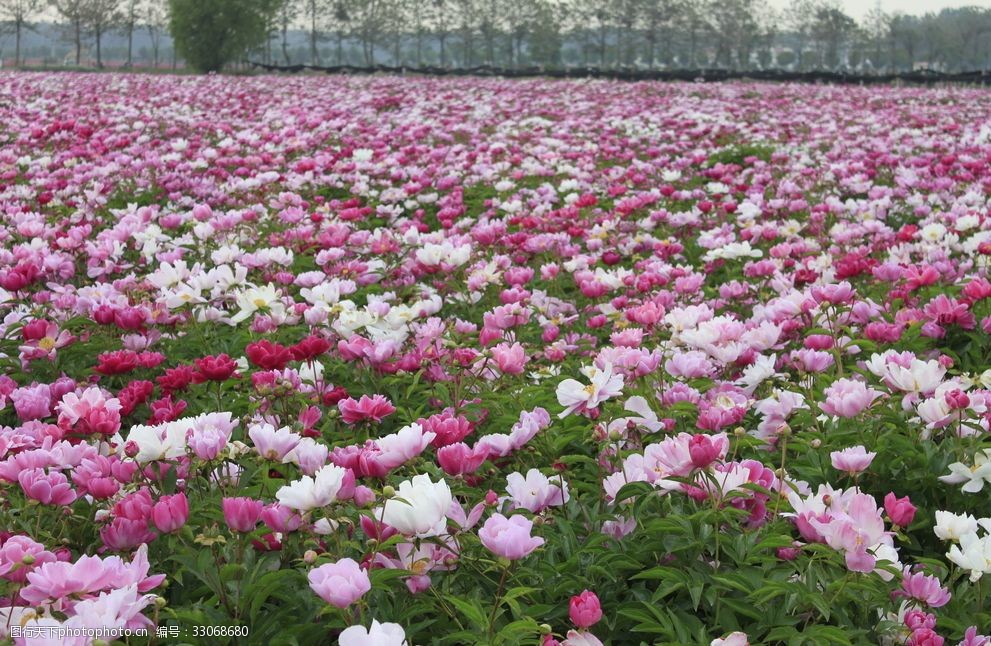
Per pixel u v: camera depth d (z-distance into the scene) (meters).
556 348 5.19
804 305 5.08
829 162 13.16
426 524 2.64
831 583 2.82
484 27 107.06
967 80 42.25
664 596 3.08
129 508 2.81
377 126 17.94
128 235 7.25
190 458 3.35
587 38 113.69
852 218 9.65
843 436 3.93
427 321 5.00
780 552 3.04
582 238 8.79
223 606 2.78
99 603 2.25
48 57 115.75
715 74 43.56
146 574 2.61
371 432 4.31
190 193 11.01
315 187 11.38
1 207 9.05
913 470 3.83
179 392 4.71
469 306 6.54
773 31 116.44
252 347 3.98
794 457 4.12
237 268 5.70
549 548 3.17
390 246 7.23
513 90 30.17
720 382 4.64
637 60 122.31
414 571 2.78
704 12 113.12
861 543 2.64
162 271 5.55
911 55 124.81
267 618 2.78
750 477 3.12
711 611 3.02
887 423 4.02
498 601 2.70
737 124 18.14
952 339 5.47
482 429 4.39
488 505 3.11
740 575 2.93
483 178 12.00
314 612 2.83
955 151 14.44
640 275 6.09
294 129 15.32
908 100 27.70
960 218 8.02
